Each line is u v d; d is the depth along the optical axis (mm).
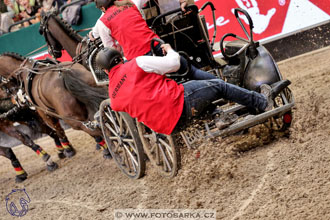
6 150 11203
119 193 8320
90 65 8172
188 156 8102
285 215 5609
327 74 11328
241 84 7855
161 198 7441
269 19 13984
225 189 6855
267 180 6664
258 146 7930
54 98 9211
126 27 7027
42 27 10836
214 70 8195
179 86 6406
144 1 7336
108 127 8742
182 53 6719
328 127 7645
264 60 7461
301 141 7461
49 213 8469
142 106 6277
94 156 11484
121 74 6258
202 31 7922
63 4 15594
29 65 10250
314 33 13844
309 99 9414
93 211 7871
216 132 6809
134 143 8023
